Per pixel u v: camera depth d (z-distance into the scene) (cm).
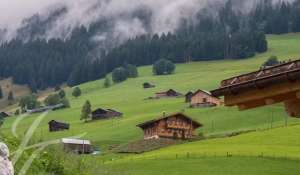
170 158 6900
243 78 1688
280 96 1662
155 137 11269
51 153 1622
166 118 11494
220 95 1736
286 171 5969
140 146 10469
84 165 1770
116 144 12025
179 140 11031
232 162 6438
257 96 1655
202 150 7838
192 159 6769
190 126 11631
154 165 6500
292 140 8194
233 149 7669
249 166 6200
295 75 1531
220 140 8925
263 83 1611
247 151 7319
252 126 12112
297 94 1594
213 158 6738
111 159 7450
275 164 6269
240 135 9125
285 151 7294
